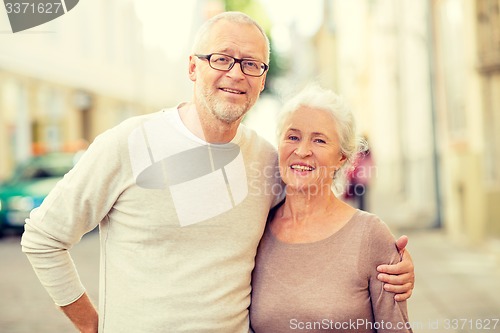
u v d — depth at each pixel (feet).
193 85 7.30
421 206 39.42
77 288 7.43
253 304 7.37
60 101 56.65
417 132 41.65
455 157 30.45
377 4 56.44
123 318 6.98
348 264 7.02
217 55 6.95
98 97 63.57
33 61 49.83
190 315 6.89
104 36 64.85
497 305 16.31
